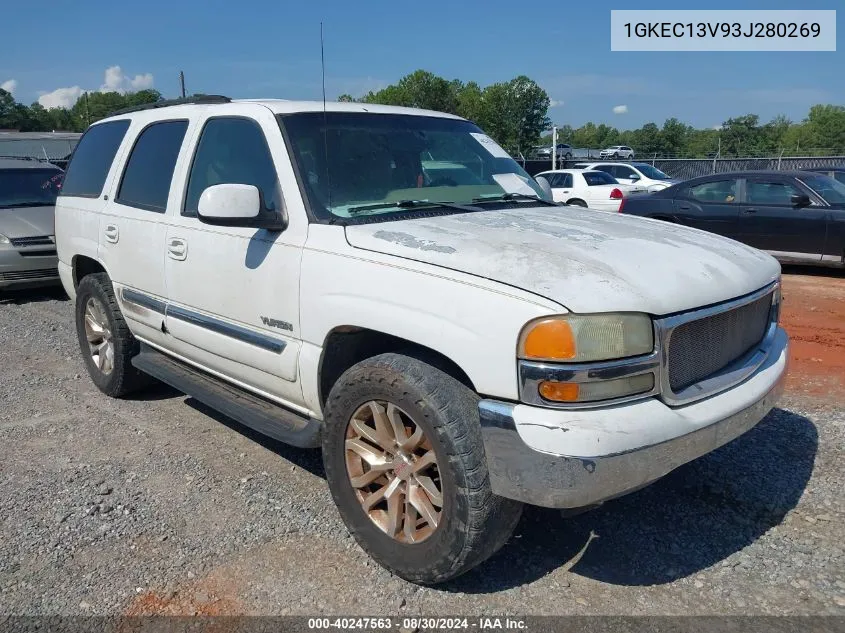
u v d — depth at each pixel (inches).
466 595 120.6
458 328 109.7
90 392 226.5
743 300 122.6
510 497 105.7
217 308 156.7
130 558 132.9
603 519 144.2
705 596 119.6
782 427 185.6
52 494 157.6
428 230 128.9
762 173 439.8
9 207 399.2
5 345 286.4
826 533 137.2
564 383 101.5
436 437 111.2
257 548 135.4
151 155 187.3
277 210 142.9
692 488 155.3
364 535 126.8
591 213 159.2
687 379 114.7
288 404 149.3
